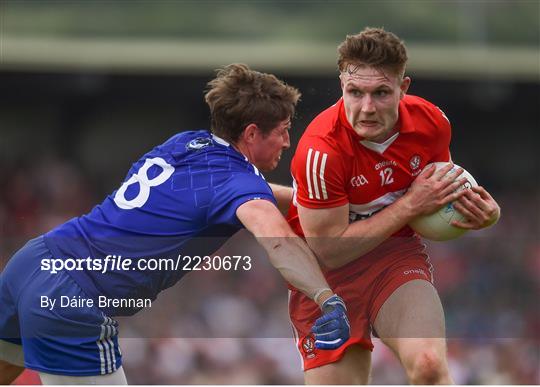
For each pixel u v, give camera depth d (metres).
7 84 58.12
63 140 61.00
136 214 14.45
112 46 61.97
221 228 14.34
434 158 15.25
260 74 15.03
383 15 76.62
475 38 71.56
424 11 76.00
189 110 62.16
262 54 61.91
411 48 65.62
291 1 78.12
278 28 74.81
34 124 60.62
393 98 14.13
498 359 21.98
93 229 14.57
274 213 13.74
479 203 14.81
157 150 14.96
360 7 77.50
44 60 57.69
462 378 22.00
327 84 60.91
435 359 14.20
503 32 72.12
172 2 75.06
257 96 14.77
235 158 14.51
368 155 14.69
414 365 14.27
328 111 15.16
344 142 14.56
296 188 15.61
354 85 14.05
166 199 14.38
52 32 68.75
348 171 14.66
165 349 17.34
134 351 16.95
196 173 14.38
